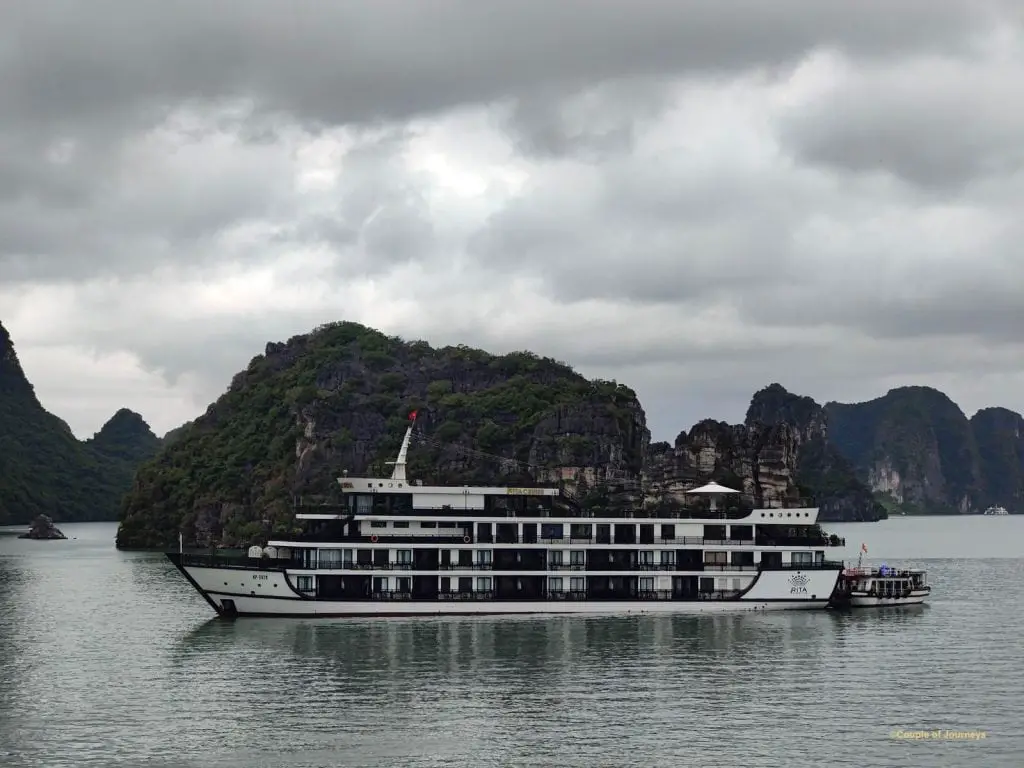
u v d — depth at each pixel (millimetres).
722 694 100062
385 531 141125
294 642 121875
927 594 162625
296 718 91875
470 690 100688
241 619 136875
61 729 89500
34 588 194500
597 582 143250
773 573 146250
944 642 125062
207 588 138500
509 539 142250
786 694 100250
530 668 109312
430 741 86000
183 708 95188
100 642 126750
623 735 87562
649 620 137125
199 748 84500
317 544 137125
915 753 83812
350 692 99938
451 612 138875
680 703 96812
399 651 116875
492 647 119312
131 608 160625
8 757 82750
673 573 144250
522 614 139875
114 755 83062
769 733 88375
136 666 111812
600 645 120750
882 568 164375
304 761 81625
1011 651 119812
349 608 137250
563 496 156875
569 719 91750
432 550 140000
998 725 90750
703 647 120438
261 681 104062
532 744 85312
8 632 135625
